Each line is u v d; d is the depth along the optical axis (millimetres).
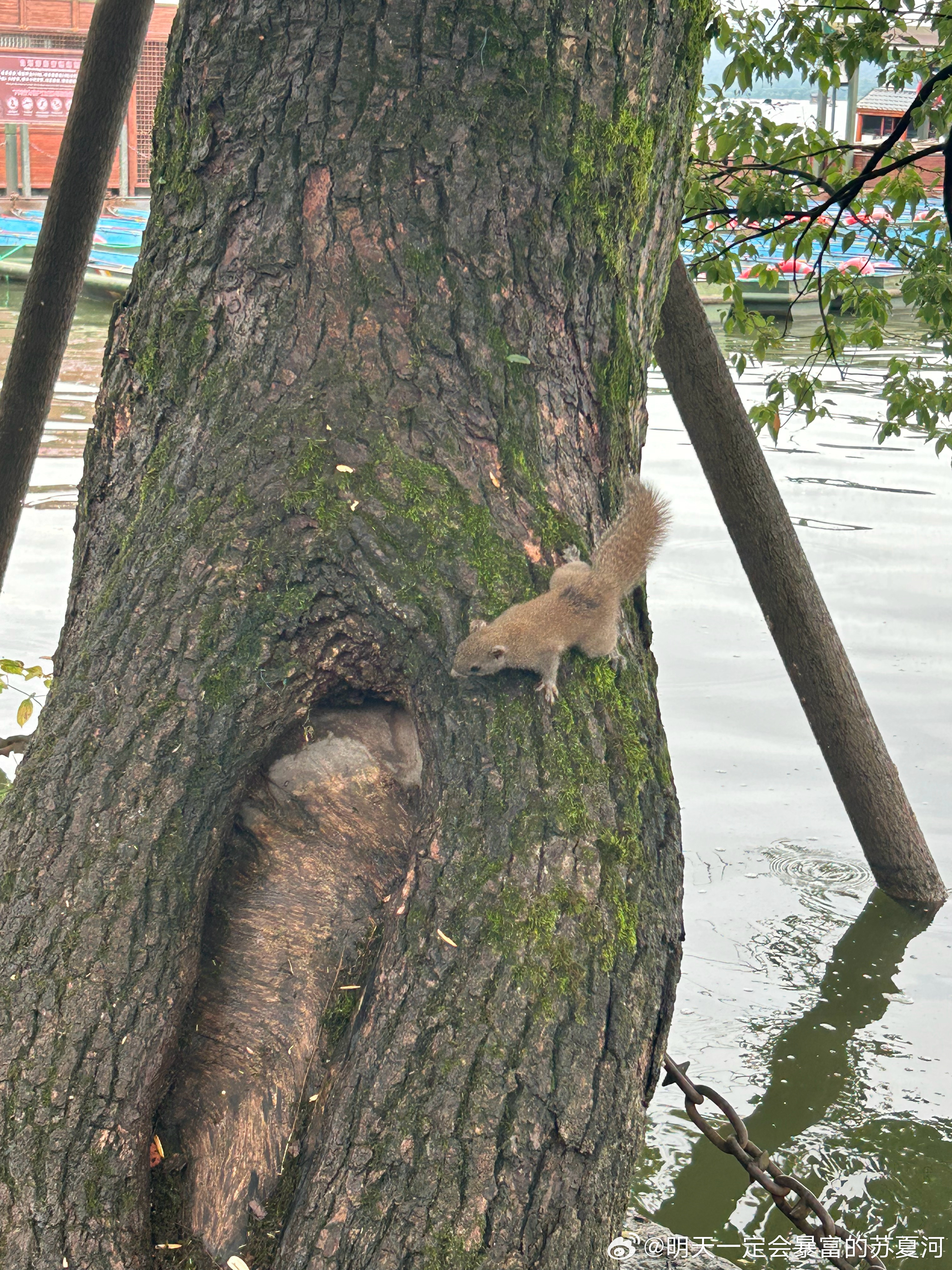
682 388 7066
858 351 20594
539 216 3170
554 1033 2701
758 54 7816
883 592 10484
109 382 3609
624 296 3426
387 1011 2775
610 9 3176
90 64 5488
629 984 2816
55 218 5746
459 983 2738
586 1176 2668
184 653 2982
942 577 10828
